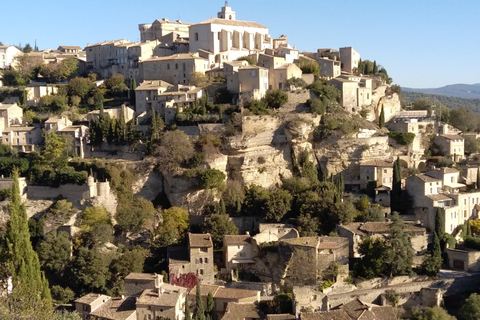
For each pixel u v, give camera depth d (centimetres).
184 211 16962
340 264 14000
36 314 8294
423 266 14350
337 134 19062
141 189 18288
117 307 12975
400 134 19688
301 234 15575
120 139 19325
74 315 9956
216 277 14788
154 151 18588
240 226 16875
